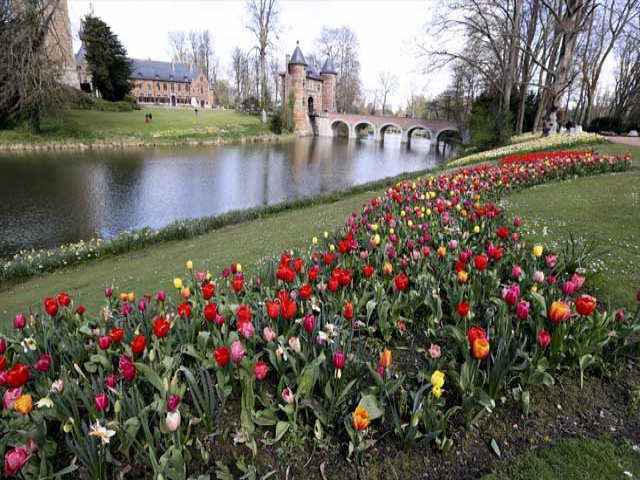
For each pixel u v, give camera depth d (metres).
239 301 3.61
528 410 2.56
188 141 45.06
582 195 8.80
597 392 2.72
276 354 2.62
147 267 8.40
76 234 14.90
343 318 3.16
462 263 3.62
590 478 2.12
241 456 2.19
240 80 86.75
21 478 2.03
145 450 2.22
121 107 56.69
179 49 94.31
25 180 23.36
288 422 2.33
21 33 28.41
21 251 12.55
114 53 58.25
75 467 1.98
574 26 21.91
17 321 2.96
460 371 2.68
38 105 32.75
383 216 6.39
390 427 2.46
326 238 5.28
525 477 2.15
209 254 8.64
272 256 6.79
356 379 2.48
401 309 3.48
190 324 2.97
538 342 2.59
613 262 4.78
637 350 2.79
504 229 4.62
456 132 59.47
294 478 2.18
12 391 2.12
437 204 6.44
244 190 23.75
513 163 11.41
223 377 2.46
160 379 2.30
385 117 66.94
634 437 2.37
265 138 55.59
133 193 21.89
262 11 55.16
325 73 80.81
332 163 36.78
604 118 37.25
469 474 2.19
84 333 3.16
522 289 3.43
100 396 2.10
